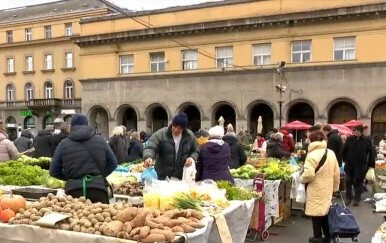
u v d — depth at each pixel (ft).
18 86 152.25
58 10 151.53
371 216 31.35
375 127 86.69
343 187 38.27
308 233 26.66
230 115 103.76
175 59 105.91
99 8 138.72
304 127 76.18
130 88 110.83
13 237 13.46
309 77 90.22
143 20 109.91
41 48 147.13
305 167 21.98
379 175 36.14
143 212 12.91
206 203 16.28
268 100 94.07
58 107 141.69
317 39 90.48
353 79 86.28
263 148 50.34
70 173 16.38
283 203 29.53
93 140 16.90
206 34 102.17
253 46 97.45
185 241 12.49
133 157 40.93
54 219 13.15
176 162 22.15
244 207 17.94
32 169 24.54
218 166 22.43
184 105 103.86
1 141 29.84
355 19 86.74
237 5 99.14
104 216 13.35
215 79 100.01
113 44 113.80
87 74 118.01
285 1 93.71
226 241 14.97
